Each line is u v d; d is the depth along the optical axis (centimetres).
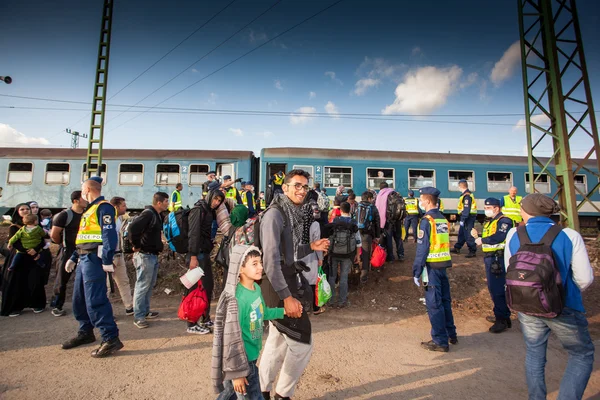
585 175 1655
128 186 1487
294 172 281
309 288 285
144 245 485
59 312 540
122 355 390
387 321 531
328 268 600
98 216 386
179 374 346
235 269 223
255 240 279
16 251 545
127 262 754
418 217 933
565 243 255
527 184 1599
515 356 404
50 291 676
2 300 536
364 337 461
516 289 252
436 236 424
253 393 228
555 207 270
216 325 222
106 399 299
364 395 313
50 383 327
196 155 1520
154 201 495
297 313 248
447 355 405
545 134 955
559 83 938
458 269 720
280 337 287
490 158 1612
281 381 268
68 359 379
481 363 384
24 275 549
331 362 380
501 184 1597
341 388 324
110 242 379
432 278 423
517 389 328
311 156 1509
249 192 1037
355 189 1512
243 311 224
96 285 379
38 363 369
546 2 970
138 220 471
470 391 323
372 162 1535
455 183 1573
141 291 484
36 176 1476
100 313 380
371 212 659
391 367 371
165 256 756
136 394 308
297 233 283
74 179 1477
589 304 570
